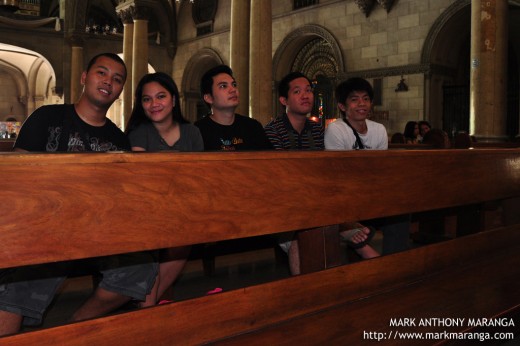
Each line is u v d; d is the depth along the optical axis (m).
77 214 1.62
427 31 15.99
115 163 1.69
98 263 2.27
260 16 11.09
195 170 1.88
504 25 9.22
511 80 16.97
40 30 25.27
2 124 28.94
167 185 1.80
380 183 2.56
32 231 1.54
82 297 3.25
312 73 20.38
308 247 2.53
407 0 16.52
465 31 16.48
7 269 1.99
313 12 19.45
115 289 2.22
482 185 3.26
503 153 3.47
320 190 2.28
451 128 16.30
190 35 26.25
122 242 1.71
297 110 3.84
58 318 2.84
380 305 2.51
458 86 15.98
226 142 3.59
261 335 2.08
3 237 1.50
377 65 17.36
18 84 32.91
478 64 9.26
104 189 1.67
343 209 2.37
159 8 27.20
